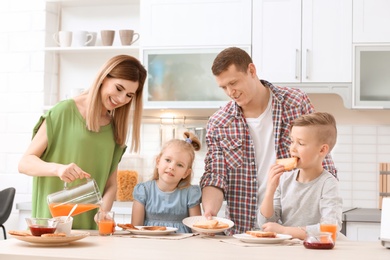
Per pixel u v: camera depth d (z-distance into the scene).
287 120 2.85
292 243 2.28
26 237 2.08
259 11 4.40
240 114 2.87
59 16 5.01
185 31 4.50
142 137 4.87
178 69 4.52
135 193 2.90
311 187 2.57
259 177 2.87
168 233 2.51
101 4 4.97
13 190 4.43
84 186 2.43
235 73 2.71
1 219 4.36
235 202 2.88
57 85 5.01
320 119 2.55
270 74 4.37
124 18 4.95
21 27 4.94
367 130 4.62
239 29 4.42
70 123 2.64
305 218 2.58
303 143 2.51
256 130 2.87
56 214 2.40
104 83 2.59
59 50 4.84
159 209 2.86
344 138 4.64
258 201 2.86
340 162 4.64
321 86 4.32
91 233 2.49
